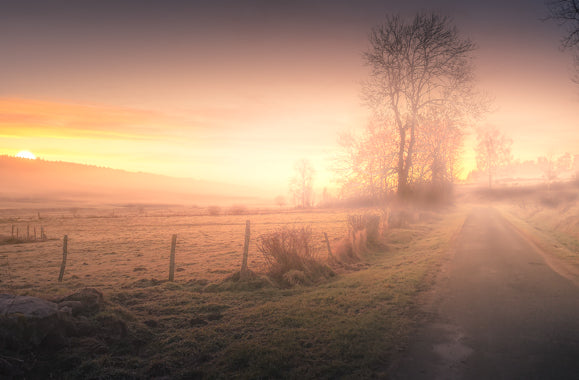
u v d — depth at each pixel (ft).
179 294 32.40
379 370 16.51
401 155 95.71
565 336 19.66
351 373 16.31
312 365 17.15
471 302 26.84
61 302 22.17
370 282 34.19
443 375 15.85
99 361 17.51
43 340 17.71
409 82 91.61
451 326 22.00
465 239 62.80
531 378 15.29
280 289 33.86
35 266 54.08
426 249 54.60
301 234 41.50
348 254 49.19
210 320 25.04
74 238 105.81
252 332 22.07
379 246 58.29
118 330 20.71
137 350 19.81
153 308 27.66
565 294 27.89
